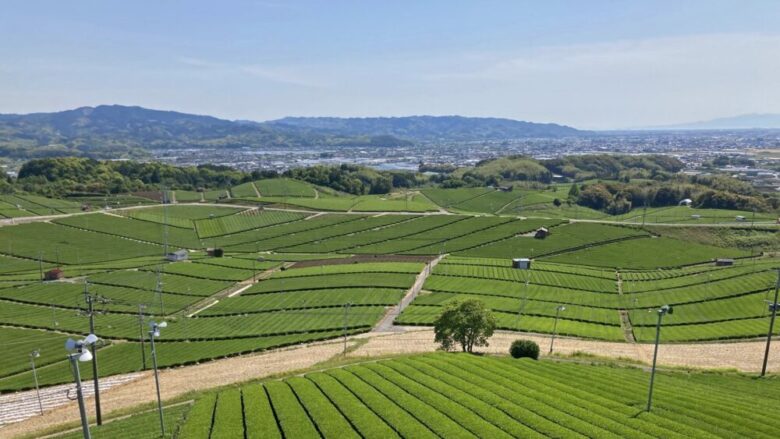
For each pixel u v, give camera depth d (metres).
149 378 86.25
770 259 159.12
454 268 152.25
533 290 134.62
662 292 133.62
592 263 165.25
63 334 109.50
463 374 68.62
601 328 107.88
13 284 142.62
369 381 67.19
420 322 109.44
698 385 70.50
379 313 116.19
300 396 61.94
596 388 64.38
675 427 49.94
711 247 178.00
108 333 110.00
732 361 87.50
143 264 165.00
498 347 94.62
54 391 82.75
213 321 116.31
